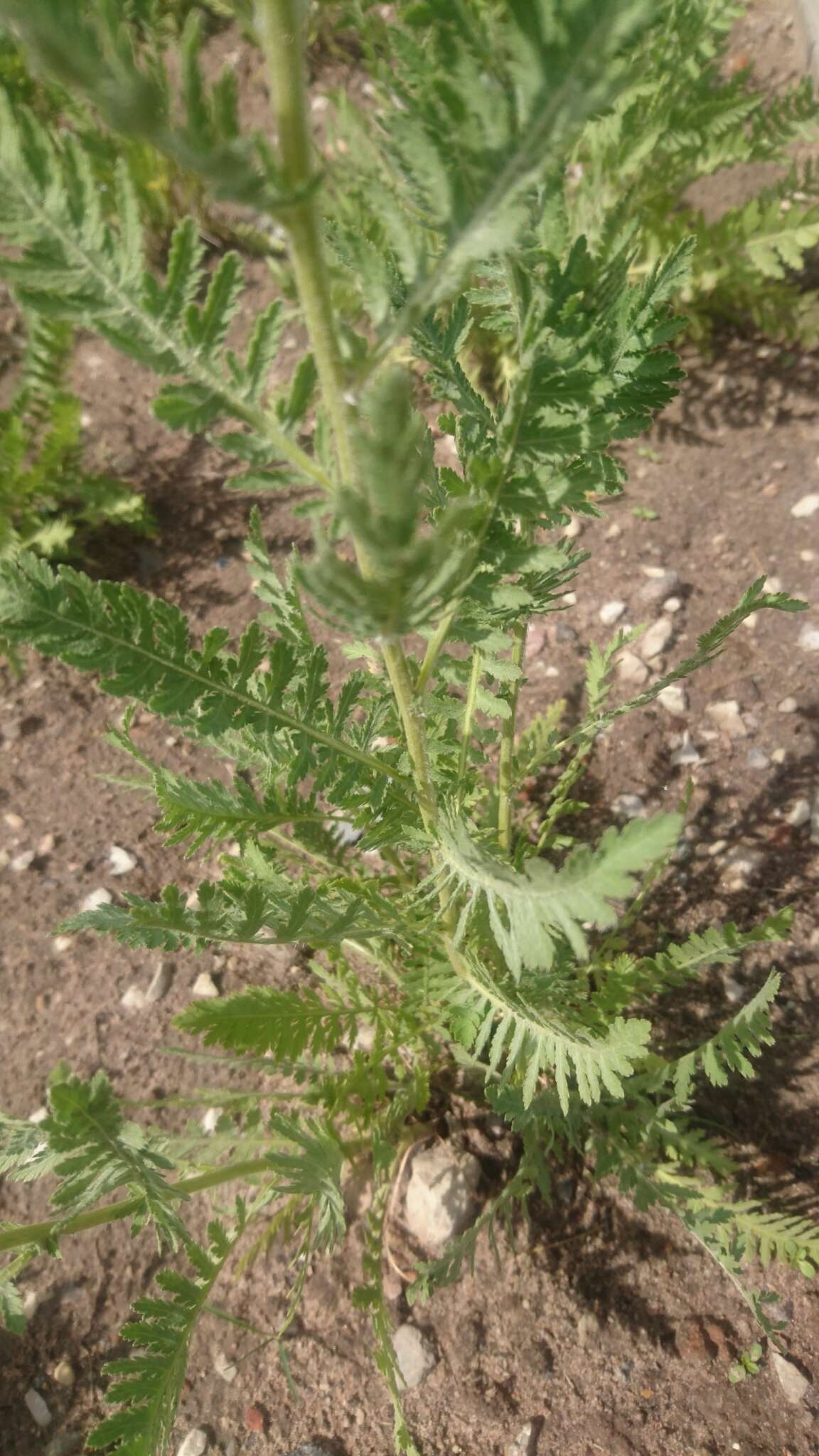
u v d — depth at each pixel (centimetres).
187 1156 55
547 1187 51
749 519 77
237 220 96
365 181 20
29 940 66
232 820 34
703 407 83
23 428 80
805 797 64
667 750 68
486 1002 45
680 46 67
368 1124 50
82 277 21
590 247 69
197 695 29
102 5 15
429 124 18
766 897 61
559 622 75
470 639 31
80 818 71
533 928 25
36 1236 38
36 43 13
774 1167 53
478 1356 50
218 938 35
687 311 84
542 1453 48
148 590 81
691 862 63
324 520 82
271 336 22
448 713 35
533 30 16
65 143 20
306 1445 49
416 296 20
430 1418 49
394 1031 49
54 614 26
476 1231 47
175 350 22
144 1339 35
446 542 19
